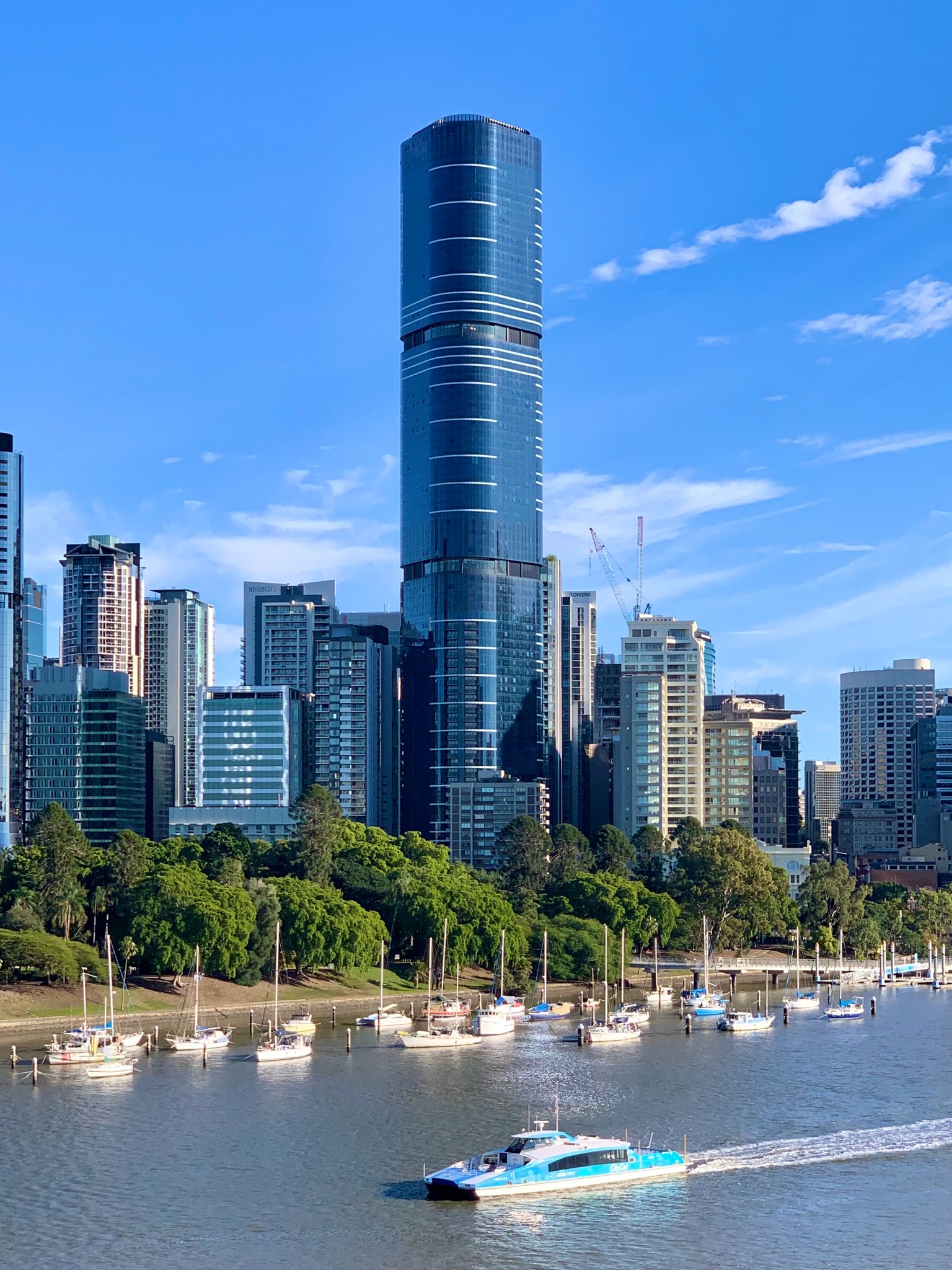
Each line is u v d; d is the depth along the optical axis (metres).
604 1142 174.88
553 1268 144.62
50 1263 146.00
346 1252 148.62
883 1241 151.62
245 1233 154.00
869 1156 183.12
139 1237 153.00
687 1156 183.12
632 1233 153.75
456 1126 199.50
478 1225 156.62
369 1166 178.88
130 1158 182.25
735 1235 153.25
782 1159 181.75
